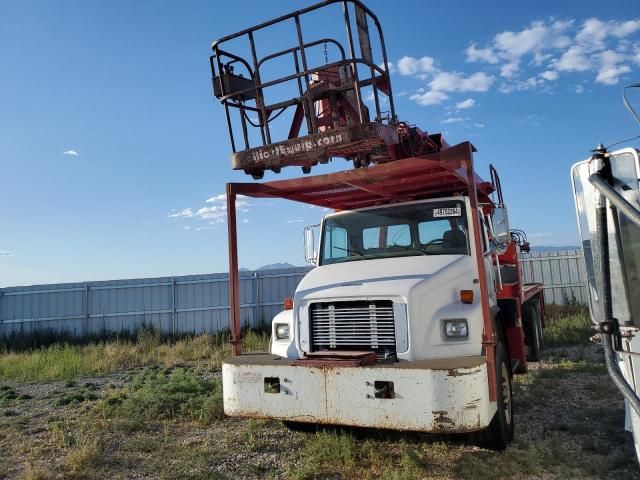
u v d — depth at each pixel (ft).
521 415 20.75
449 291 16.47
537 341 30.60
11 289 60.54
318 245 22.08
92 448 17.75
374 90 17.97
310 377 15.12
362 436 18.31
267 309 60.03
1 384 34.88
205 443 18.94
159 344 52.75
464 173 19.54
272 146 17.65
